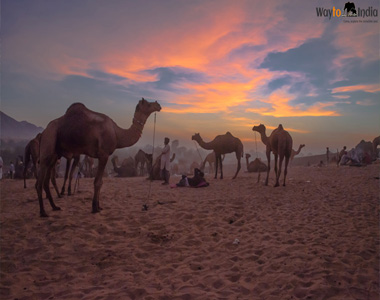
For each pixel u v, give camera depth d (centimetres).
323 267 414
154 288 376
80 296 363
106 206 801
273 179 1423
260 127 1259
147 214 729
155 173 1484
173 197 958
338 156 2281
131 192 1051
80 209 756
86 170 2216
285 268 418
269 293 352
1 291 378
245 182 1316
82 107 719
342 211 743
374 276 381
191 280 397
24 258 477
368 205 796
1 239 547
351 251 471
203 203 854
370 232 565
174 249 516
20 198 899
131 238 573
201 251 508
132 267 448
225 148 1458
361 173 1519
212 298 342
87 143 704
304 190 1054
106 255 491
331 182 1239
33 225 621
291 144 1138
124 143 786
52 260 468
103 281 408
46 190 734
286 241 534
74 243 534
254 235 583
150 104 821
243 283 382
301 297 342
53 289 384
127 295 358
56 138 696
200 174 1214
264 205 841
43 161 691
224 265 446
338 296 338
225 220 698
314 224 639
